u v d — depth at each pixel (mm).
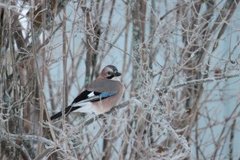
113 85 13016
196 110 16078
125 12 16688
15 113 12930
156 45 14805
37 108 13188
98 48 15516
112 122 14656
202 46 13984
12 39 12703
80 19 13922
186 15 15633
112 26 17000
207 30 14945
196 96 16094
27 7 12469
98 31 15531
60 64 17656
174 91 13430
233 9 15797
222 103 19188
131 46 16172
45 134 13492
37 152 13156
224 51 17031
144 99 12461
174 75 14055
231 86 18969
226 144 19562
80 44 16891
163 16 15008
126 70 16234
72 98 17078
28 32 13133
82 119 14070
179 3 15766
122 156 14430
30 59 12844
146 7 15766
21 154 13266
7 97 13000
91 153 14297
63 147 12094
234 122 18297
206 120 18891
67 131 12781
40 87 12211
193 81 12922
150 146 13641
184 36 15281
